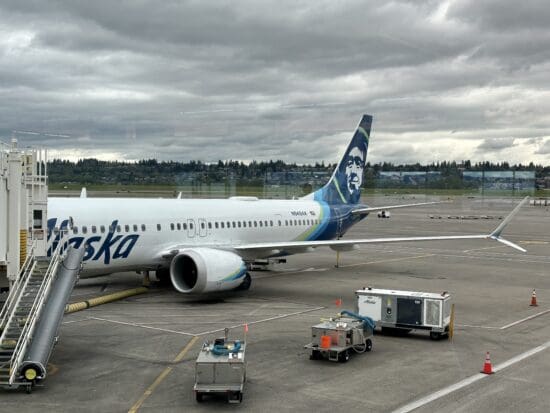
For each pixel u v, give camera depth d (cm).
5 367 1602
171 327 2294
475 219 10131
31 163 1992
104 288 3152
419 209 13850
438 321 2128
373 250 5531
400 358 1897
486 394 1546
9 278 1786
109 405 1455
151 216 2988
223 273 2833
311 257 4884
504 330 2311
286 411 1421
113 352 1928
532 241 6394
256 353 1931
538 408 1447
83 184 6316
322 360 1856
